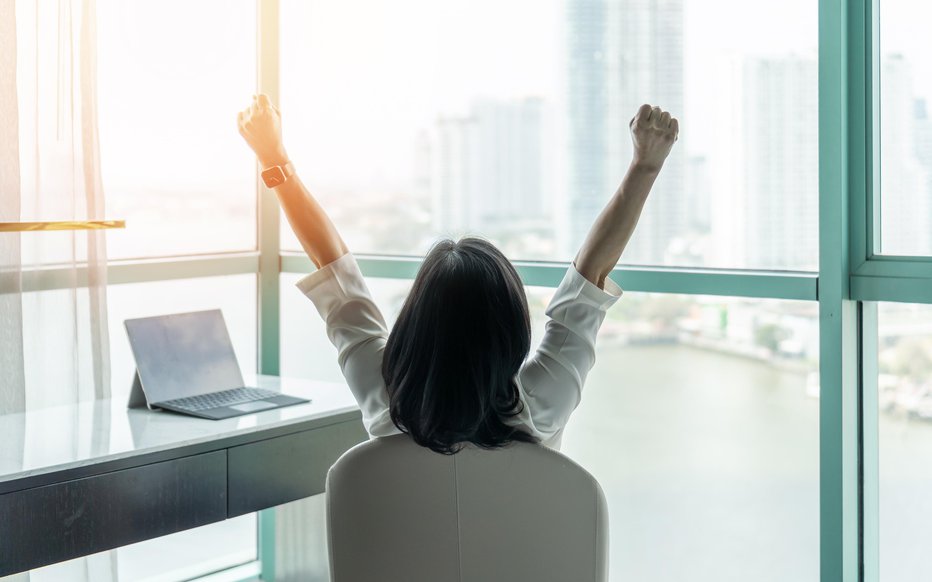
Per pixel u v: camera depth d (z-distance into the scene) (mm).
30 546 1961
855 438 2244
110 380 2682
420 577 1490
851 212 2182
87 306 2641
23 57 2539
